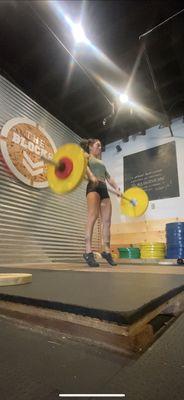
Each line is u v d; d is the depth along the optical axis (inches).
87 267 104.1
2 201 136.2
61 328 26.0
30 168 157.8
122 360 19.7
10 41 140.2
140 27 130.6
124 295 31.7
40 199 162.1
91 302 27.5
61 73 160.1
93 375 17.5
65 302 27.5
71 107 192.4
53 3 119.0
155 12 123.4
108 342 22.3
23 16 127.6
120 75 158.2
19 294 33.5
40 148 169.6
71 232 182.5
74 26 127.9
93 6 119.8
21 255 140.7
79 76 162.6
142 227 208.1
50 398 15.1
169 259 160.1
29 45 142.4
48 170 116.6
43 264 135.6
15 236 139.5
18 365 19.1
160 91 174.6
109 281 47.9
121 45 138.9
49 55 147.7
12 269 89.9
